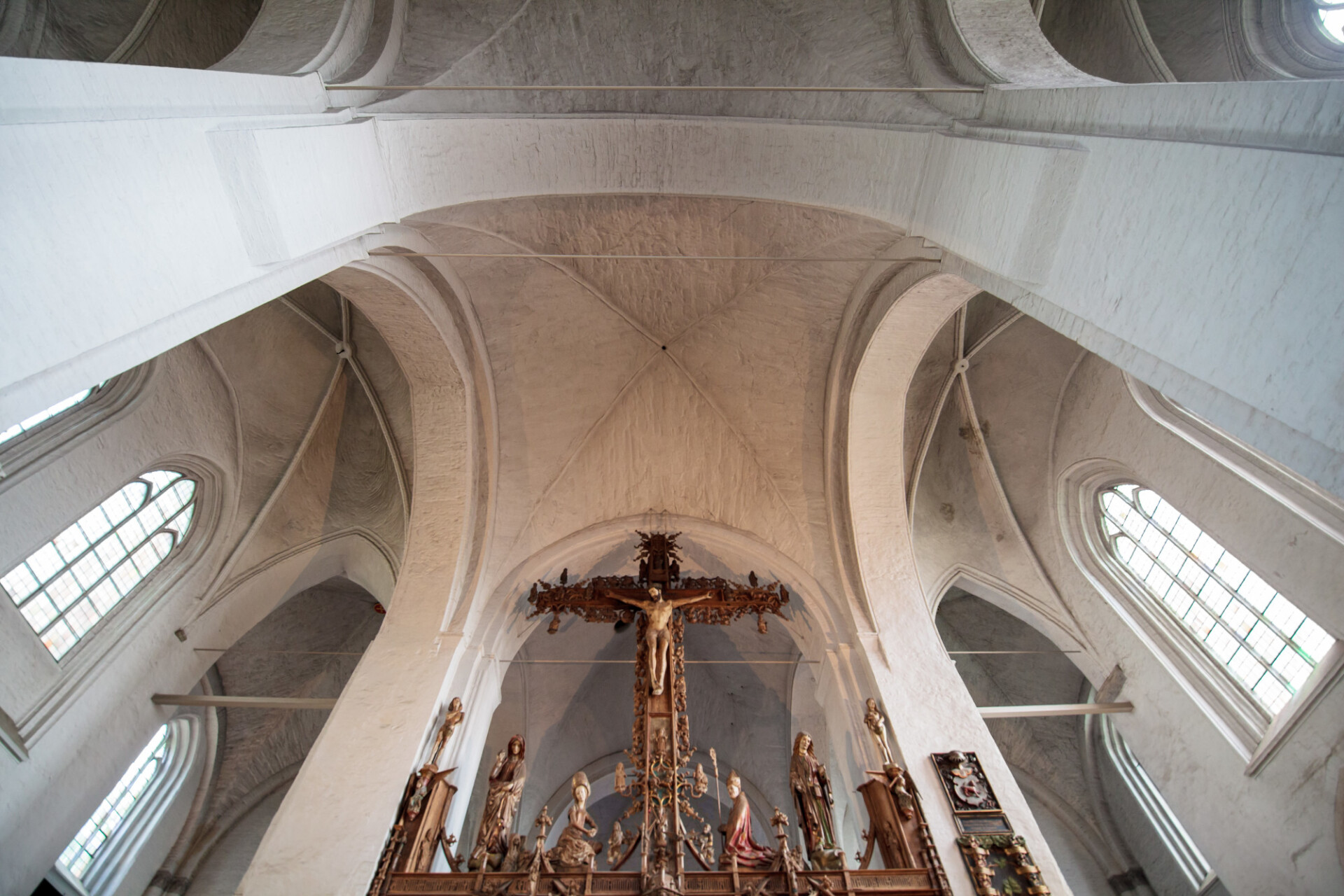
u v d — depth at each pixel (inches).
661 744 321.1
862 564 415.5
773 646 578.6
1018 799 313.9
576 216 413.7
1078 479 473.1
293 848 287.6
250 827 517.3
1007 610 478.3
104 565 403.5
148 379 423.8
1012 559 478.6
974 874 283.7
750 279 451.8
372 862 283.3
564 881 271.0
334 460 502.3
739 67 353.7
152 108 195.9
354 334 482.6
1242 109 172.2
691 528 463.2
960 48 293.3
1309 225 151.3
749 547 448.8
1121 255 198.8
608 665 596.4
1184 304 178.2
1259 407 158.7
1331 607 320.8
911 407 494.9
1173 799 370.6
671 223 423.5
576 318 465.1
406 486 485.4
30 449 368.8
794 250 421.1
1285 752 324.5
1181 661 396.5
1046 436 489.1
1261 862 325.7
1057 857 517.0
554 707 576.1
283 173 231.6
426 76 330.0
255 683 550.6
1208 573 404.5
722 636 593.3
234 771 530.6
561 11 347.9
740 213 413.7
